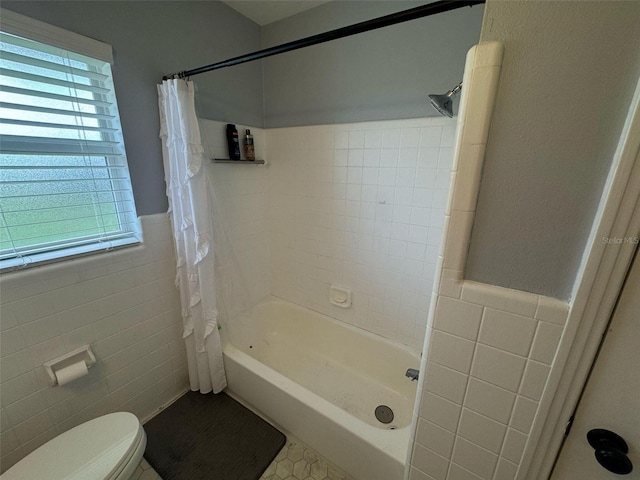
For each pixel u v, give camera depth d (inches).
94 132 49.3
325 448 53.3
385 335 74.2
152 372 62.6
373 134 63.2
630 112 18.8
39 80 41.8
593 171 21.1
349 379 75.0
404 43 55.9
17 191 42.7
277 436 59.4
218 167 70.2
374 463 46.2
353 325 79.1
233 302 74.4
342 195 71.4
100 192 52.1
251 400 64.6
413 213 62.8
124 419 44.1
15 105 40.0
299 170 77.0
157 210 58.1
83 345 50.4
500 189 24.6
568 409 25.8
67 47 42.3
